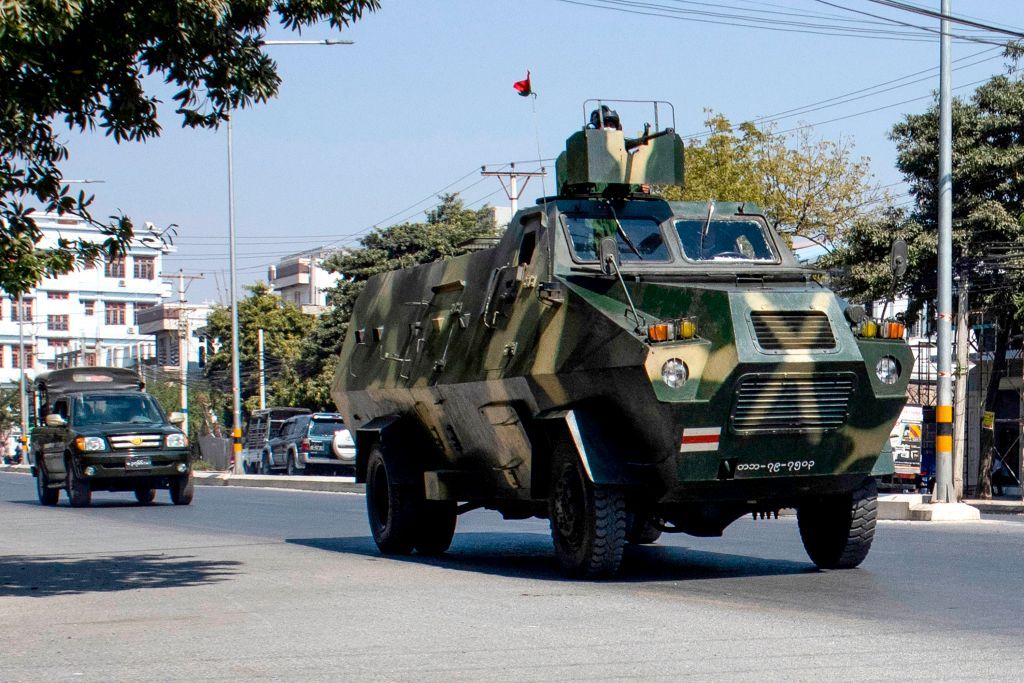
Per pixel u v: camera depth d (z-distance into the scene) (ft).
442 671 43.24
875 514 70.03
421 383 85.81
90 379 181.16
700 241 75.10
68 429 160.66
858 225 204.74
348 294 317.83
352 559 84.94
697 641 47.96
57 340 567.59
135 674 44.11
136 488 163.43
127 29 63.26
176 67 65.77
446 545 89.71
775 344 62.49
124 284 579.89
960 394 195.93
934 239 192.44
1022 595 59.98
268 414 317.83
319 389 329.11
